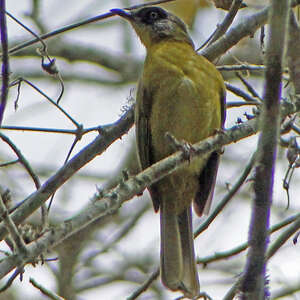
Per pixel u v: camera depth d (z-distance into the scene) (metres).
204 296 9.67
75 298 13.75
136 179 8.21
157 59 11.09
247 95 11.16
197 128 10.95
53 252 13.86
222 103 11.16
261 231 6.63
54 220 14.61
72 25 10.09
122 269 15.06
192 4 14.98
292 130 10.17
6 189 9.51
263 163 6.63
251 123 8.95
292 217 9.77
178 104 10.88
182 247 10.47
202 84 10.86
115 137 10.10
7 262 7.49
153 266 15.15
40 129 9.30
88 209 7.83
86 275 14.92
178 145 8.63
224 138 8.84
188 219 10.98
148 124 11.02
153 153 11.17
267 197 6.64
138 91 11.08
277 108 6.59
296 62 9.20
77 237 13.90
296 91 9.39
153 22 12.33
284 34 6.50
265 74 6.57
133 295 9.79
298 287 12.78
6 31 7.97
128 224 14.65
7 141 9.25
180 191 10.92
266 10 10.70
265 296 7.08
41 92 9.36
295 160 9.55
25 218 9.18
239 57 16.78
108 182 15.18
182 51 11.21
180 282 9.83
